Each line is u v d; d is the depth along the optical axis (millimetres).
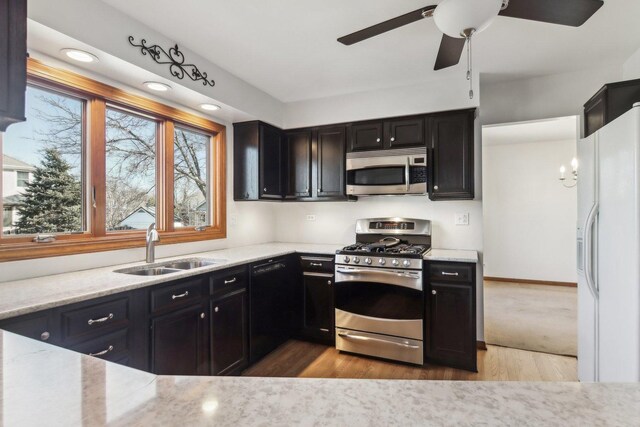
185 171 3006
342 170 3418
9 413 546
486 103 3252
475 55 2625
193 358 2139
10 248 1784
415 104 3127
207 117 3100
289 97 3512
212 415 532
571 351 2844
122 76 2236
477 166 3129
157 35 2221
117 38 1969
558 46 2486
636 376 1585
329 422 512
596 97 2453
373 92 3297
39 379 674
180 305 2049
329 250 3229
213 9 1974
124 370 712
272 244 3742
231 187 3393
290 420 518
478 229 3141
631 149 1611
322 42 2379
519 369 2598
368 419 521
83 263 2111
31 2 1598
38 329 1389
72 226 2135
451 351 2678
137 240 2438
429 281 2748
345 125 3416
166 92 2543
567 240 2965
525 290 3078
